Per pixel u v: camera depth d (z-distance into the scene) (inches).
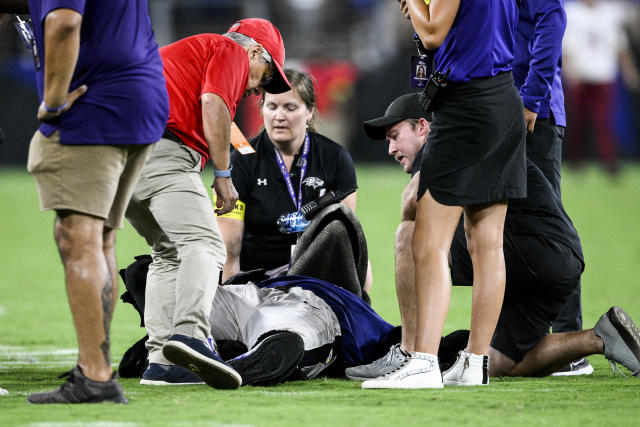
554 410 454.9
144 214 573.6
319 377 600.7
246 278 631.8
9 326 879.1
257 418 427.8
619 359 592.4
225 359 594.9
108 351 463.2
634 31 2819.9
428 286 532.1
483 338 554.6
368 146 3181.6
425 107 539.5
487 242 551.8
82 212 455.2
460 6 528.7
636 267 1298.0
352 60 3221.0
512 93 543.2
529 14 714.2
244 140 665.0
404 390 521.3
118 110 459.2
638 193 2391.7
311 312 586.9
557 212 618.2
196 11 3127.5
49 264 1443.2
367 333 613.3
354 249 652.1
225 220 716.7
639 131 3075.8
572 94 2637.8
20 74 2970.0
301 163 732.0
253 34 625.0
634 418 434.3
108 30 461.1
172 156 564.7
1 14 550.6
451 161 530.3
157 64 481.7
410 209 589.0
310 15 3233.3
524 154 552.7
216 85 571.5
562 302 611.5
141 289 611.2
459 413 444.1
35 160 457.7
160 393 512.7
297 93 720.3
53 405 454.6
